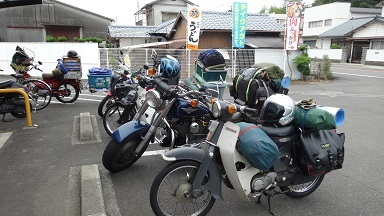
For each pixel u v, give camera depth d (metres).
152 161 4.24
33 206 3.02
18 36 24.05
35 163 4.05
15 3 6.22
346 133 5.80
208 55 6.44
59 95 7.74
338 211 3.06
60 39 21.09
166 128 3.77
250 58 13.85
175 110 3.61
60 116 6.53
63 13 25.14
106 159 3.64
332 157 2.79
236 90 4.89
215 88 6.20
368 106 8.62
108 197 3.25
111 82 5.90
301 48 14.40
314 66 15.67
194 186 2.63
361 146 5.03
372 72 19.25
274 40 15.63
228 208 3.08
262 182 2.76
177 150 2.62
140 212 2.99
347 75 17.39
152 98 3.28
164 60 3.68
